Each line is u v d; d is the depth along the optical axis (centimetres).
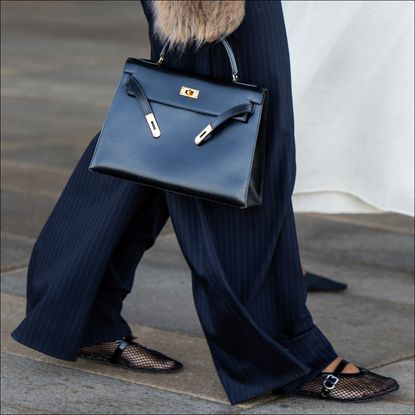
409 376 712
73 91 1725
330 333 787
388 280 912
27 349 739
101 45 2198
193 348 752
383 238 1037
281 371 646
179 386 688
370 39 779
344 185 814
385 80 786
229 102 596
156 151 603
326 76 789
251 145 592
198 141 598
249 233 633
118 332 702
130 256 687
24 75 1847
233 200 589
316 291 875
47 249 677
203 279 630
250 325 627
